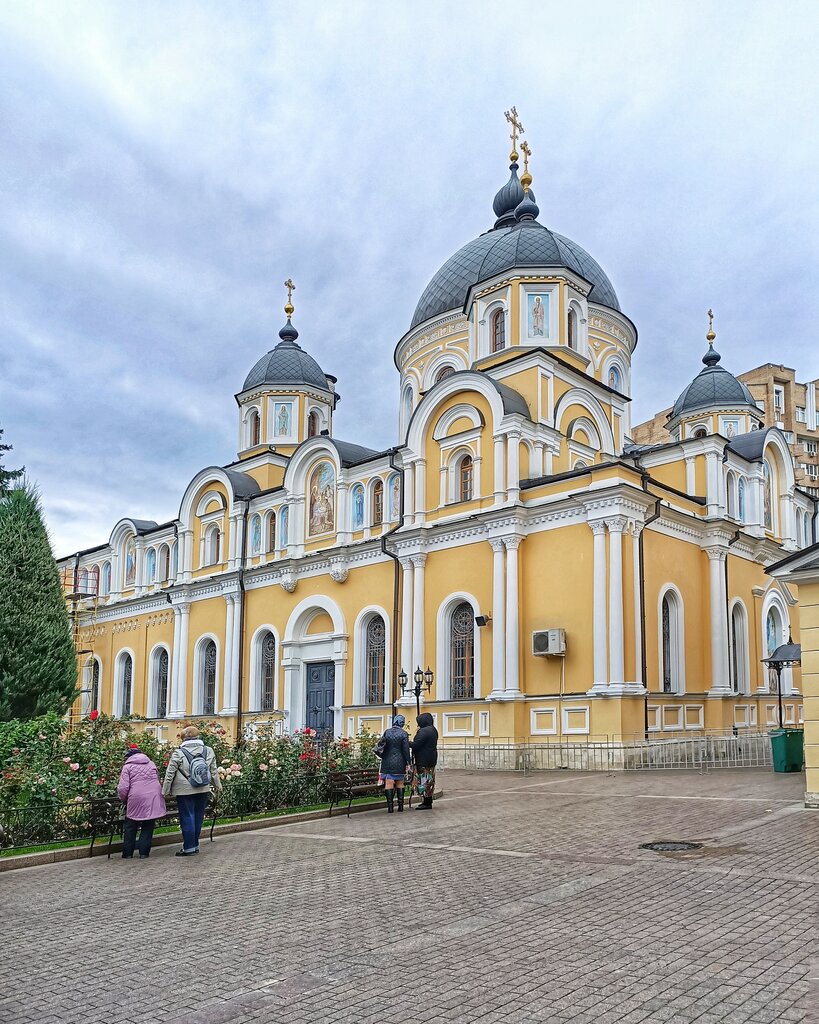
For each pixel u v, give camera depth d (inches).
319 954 335.6
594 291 1604.3
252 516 1668.3
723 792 775.1
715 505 1285.7
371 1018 271.6
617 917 370.9
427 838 599.5
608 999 278.5
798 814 625.6
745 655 1327.5
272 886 459.5
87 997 300.7
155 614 1873.8
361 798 794.2
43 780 609.9
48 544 1159.6
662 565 1187.3
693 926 353.4
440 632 1261.1
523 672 1163.3
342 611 1439.5
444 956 327.3
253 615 1614.2
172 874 506.0
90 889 473.4
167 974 319.9
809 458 3501.5
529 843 559.5
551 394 1314.0
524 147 1694.1
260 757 745.0
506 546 1189.7
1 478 1526.8
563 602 1139.3
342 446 1513.3
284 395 1888.5
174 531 1847.9
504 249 1473.9
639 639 1103.0
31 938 377.4
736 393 1722.4
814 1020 258.7
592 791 837.2
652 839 552.1
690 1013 265.6
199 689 1702.8
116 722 797.9
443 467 1302.9
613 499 1098.7
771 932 342.3
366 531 1425.9
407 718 1270.9
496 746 1147.3
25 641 1095.6
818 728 658.2
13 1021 282.5
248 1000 291.0
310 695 1496.1
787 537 1482.5
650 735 1112.8
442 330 1592.0
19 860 545.6
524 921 370.0
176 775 575.8
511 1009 273.7
